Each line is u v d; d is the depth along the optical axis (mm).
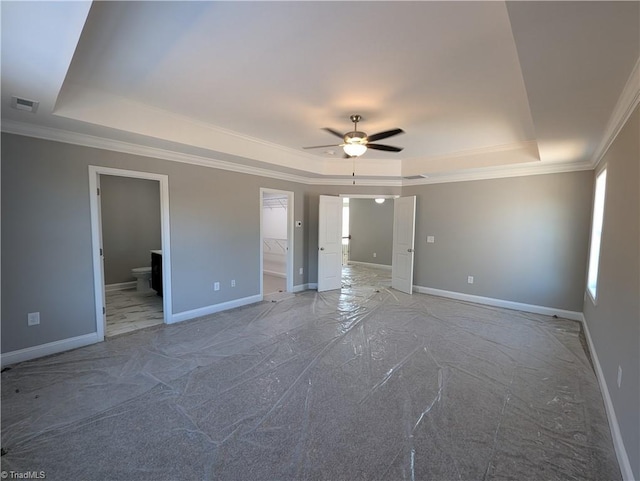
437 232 5848
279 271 8164
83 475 1700
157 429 2066
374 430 2076
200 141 3727
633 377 1741
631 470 1639
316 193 6312
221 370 2875
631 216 2051
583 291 4406
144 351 3279
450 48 2027
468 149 4801
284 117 3410
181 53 2150
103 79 2574
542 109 2348
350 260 10430
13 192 2916
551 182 4617
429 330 3979
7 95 2256
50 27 1440
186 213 4254
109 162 3508
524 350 3373
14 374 2771
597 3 1205
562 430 2098
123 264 6250
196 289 4430
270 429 2076
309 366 2971
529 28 1390
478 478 1704
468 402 2406
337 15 1715
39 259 3088
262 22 1792
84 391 2508
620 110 2271
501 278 5105
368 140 3230
